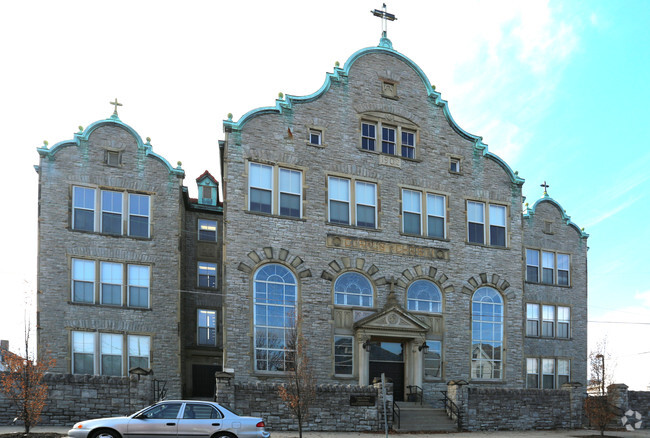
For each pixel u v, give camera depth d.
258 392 25.19
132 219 31.69
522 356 34.38
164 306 31.55
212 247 35.88
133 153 32.12
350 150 32.12
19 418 21.34
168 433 17.61
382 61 33.88
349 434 24.97
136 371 24.48
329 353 29.69
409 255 32.41
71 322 29.58
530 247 39.50
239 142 29.81
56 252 29.77
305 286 29.86
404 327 30.80
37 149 30.19
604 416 28.64
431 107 34.69
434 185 33.84
